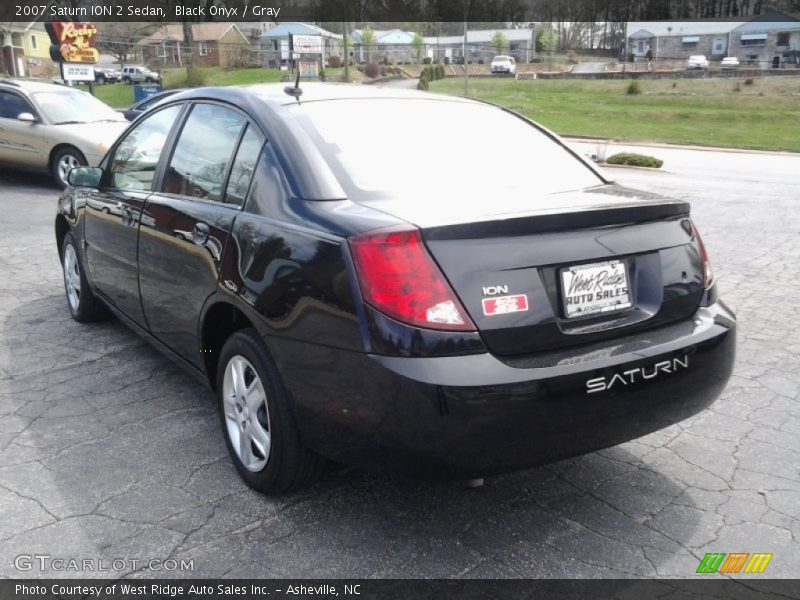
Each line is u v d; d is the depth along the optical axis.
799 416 3.92
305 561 2.65
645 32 93.75
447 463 2.41
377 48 67.62
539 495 3.12
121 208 4.15
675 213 2.96
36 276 6.69
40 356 4.69
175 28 65.50
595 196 2.97
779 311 5.84
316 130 3.12
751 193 13.47
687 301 2.91
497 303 2.43
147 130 4.23
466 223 2.42
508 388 2.36
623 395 2.56
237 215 3.08
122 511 2.96
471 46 81.75
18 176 12.98
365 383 2.44
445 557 2.69
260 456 3.06
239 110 3.40
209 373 3.47
